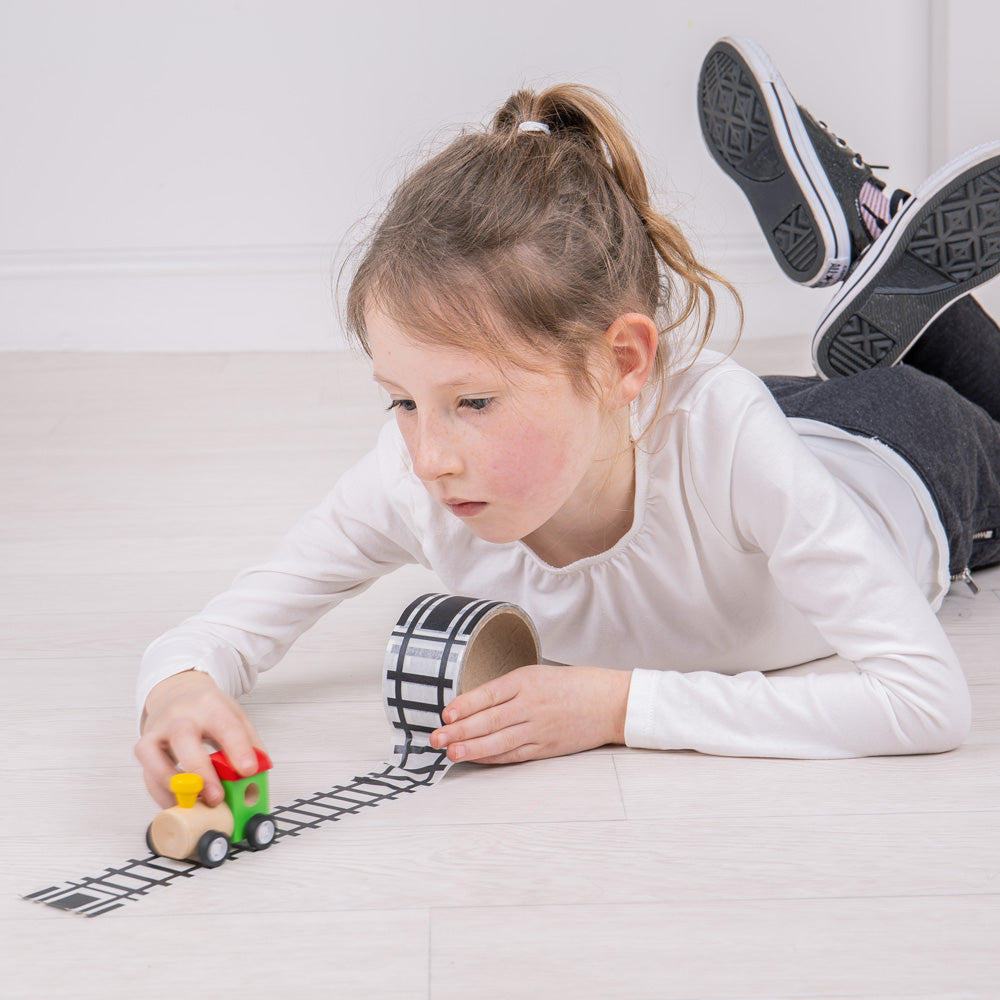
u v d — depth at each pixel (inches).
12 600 54.4
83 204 124.5
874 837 31.3
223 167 124.2
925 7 118.6
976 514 53.3
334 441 85.1
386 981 25.6
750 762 35.9
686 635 40.4
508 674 35.8
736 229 122.6
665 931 27.2
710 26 120.3
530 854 30.8
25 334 125.6
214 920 28.0
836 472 45.6
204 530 65.1
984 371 63.3
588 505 37.4
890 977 25.4
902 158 121.8
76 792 35.2
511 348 31.0
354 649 47.6
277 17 121.6
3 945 27.3
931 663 35.1
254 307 126.0
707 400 36.4
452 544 39.7
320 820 32.9
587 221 33.7
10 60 121.6
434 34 121.8
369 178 124.3
